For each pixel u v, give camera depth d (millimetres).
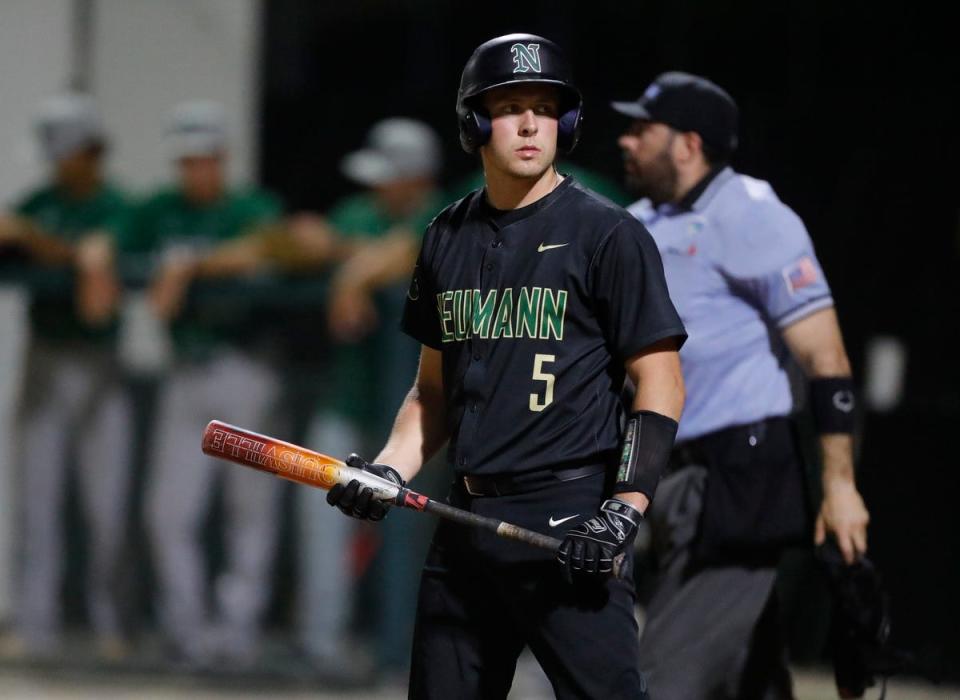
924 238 29062
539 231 11875
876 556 24453
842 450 14617
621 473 11547
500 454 11812
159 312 24469
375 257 23938
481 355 11945
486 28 34156
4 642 25547
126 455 24891
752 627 15031
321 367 24125
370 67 35375
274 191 35438
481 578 12055
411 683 12297
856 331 28547
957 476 24250
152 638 24844
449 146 34438
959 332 28125
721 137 15156
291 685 24266
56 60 28875
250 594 24312
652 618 15273
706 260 15055
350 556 24125
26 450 25297
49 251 25047
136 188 29375
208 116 24844
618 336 11711
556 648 11695
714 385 15117
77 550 25188
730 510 14984
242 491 24219
